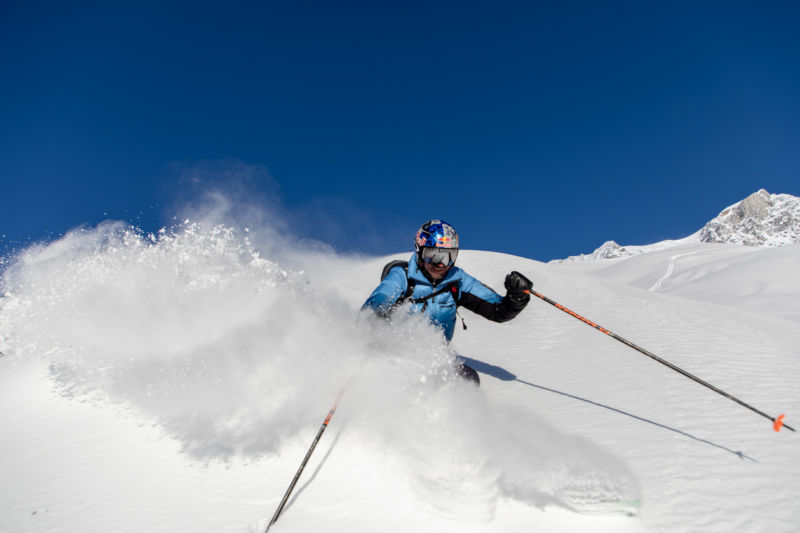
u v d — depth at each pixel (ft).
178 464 11.28
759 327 30.30
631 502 8.96
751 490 9.60
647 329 24.58
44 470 11.69
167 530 8.80
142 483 10.59
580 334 23.52
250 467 10.87
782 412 13.70
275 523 8.79
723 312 37.14
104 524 9.16
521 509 8.94
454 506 9.04
